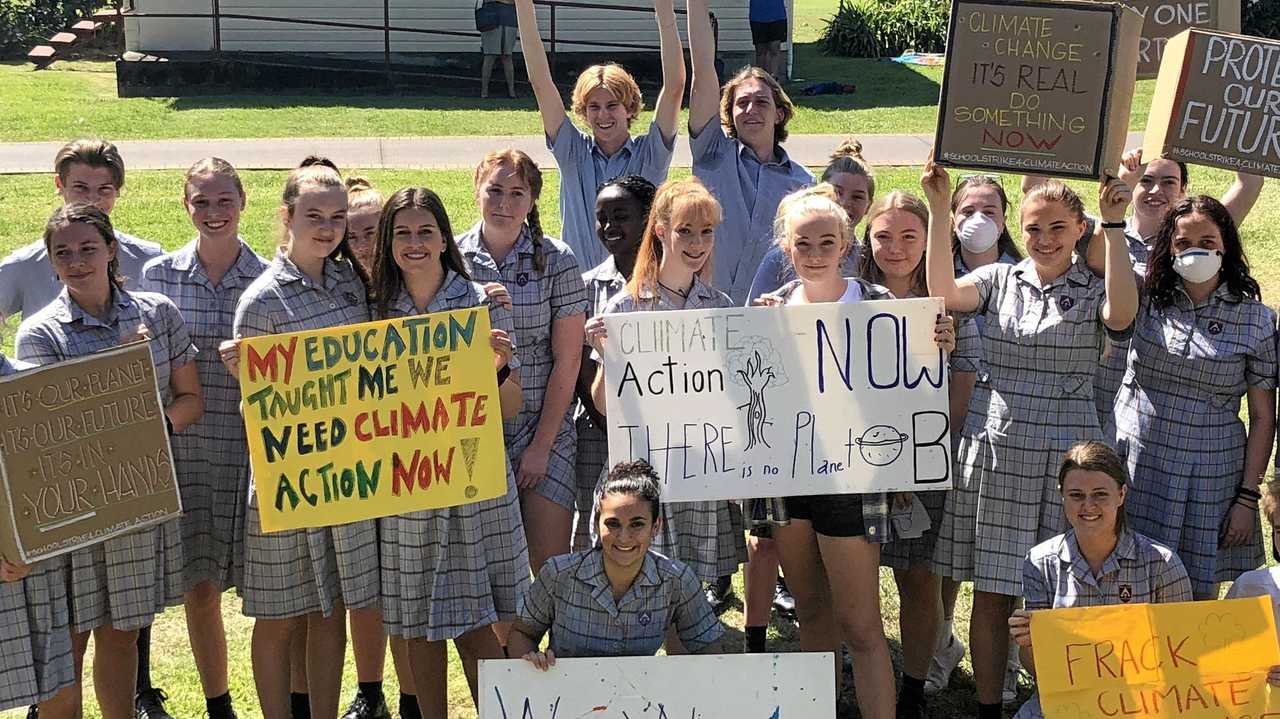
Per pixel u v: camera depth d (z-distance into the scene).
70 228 4.75
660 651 6.26
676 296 5.23
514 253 5.38
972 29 5.02
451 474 4.86
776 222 5.48
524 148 15.70
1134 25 4.91
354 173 14.23
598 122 6.60
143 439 4.80
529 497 5.40
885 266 5.42
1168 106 5.74
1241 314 5.18
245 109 18.23
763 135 6.58
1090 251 5.08
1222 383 5.22
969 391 5.35
